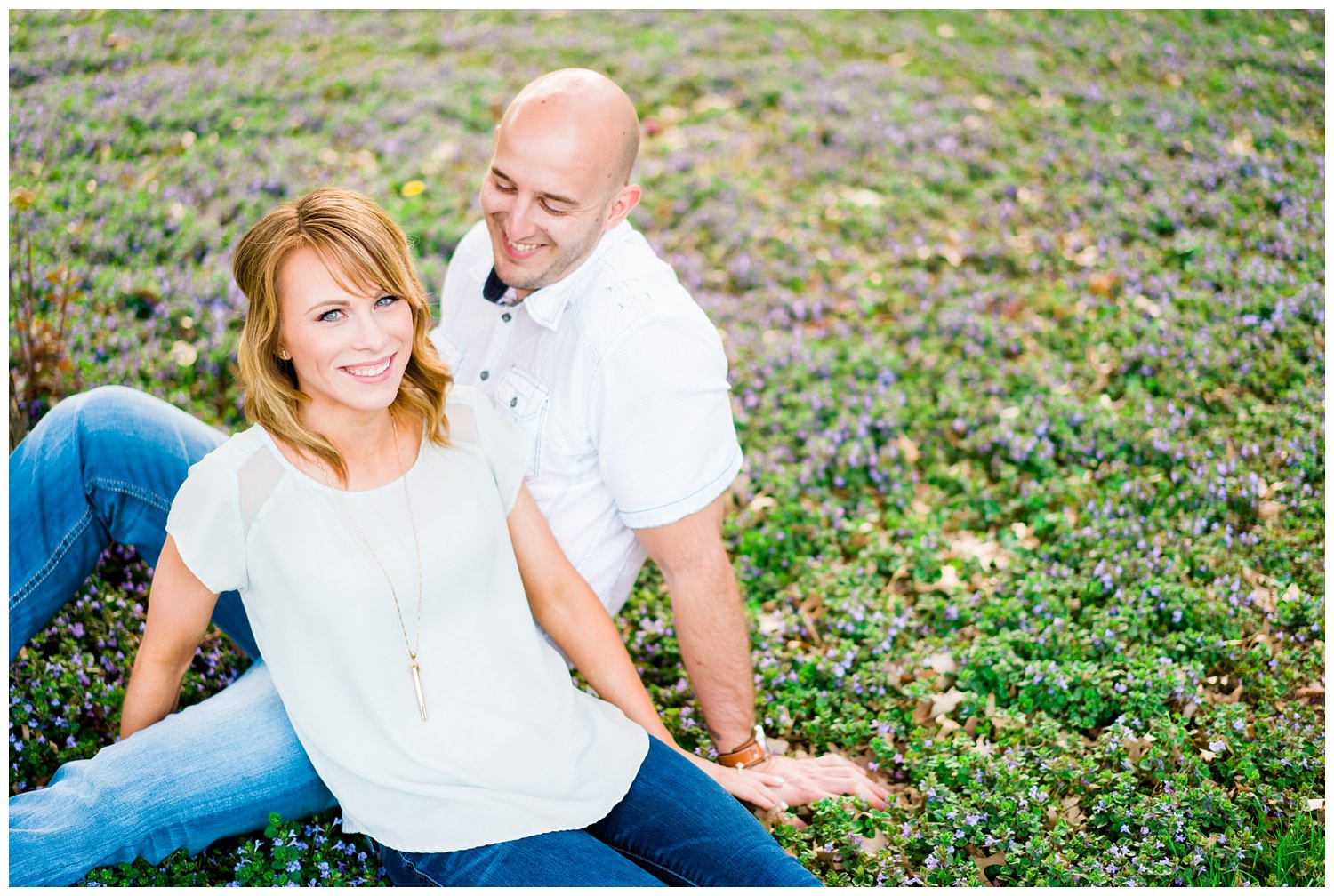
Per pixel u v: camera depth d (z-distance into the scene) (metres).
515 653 2.84
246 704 2.89
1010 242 5.93
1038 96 7.28
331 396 2.57
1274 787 3.20
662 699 3.61
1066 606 3.80
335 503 2.66
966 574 4.04
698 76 7.61
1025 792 3.13
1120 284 5.48
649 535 2.98
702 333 2.86
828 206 6.36
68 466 3.06
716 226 6.11
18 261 4.62
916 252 5.89
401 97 7.24
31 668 3.39
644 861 2.78
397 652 2.71
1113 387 4.91
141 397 3.18
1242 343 4.85
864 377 5.03
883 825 3.11
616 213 2.91
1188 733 3.32
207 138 6.58
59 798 2.70
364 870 2.96
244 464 2.62
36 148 5.98
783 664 3.69
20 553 3.05
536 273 2.88
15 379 4.25
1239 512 4.18
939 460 4.60
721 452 2.93
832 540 4.23
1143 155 6.39
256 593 2.70
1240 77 6.92
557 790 2.73
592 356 2.85
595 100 2.74
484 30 8.24
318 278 2.45
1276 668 3.53
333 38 7.99
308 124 6.87
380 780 2.69
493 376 3.15
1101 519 4.10
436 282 5.52
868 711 3.53
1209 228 5.76
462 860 2.65
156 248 5.47
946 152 6.68
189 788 2.76
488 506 2.83
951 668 3.68
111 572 3.86
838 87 7.49
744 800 3.23
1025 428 4.60
